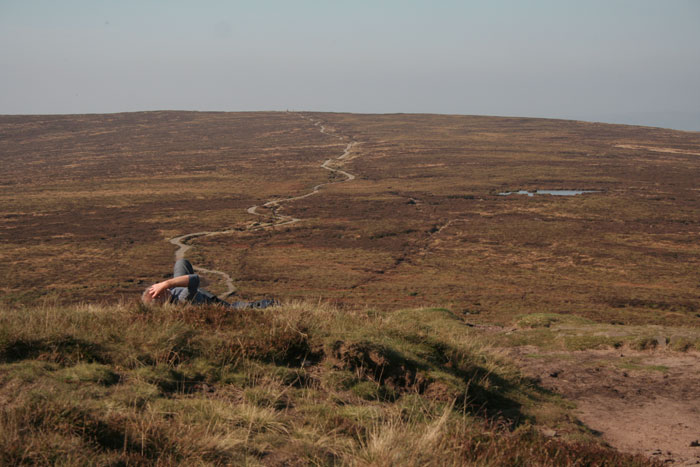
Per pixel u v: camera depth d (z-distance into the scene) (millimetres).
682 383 8266
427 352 7113
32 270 51625
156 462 3629
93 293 42312
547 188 104312
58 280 47531
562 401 7348
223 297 39188
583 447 5023
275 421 4648
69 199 98062
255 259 55906
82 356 5180
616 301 37344
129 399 4500
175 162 147875
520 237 65875
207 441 3934
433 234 69000
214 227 75000
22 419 3676
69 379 4652
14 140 193375
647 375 8742
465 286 43625
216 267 51938
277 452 4148
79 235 70125
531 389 7629
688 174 118875
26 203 93812
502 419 6160
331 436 4574
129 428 3910
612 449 5578
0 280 47062
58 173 132375
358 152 160500
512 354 10211
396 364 6359
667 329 11258
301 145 180625
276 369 5797
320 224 75625
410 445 4352
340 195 99375
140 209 89312
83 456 3424
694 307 35844
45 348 5168
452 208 86688
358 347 6281
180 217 82375
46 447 3412
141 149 176250
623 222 74938
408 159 144375
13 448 3312
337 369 6137
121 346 5582
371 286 43688
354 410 5148
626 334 10859
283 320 6871
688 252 58156
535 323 12727
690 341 10227
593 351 10469
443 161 140125
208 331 6336
